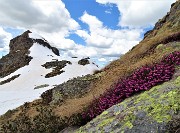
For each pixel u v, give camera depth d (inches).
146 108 478.3
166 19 2456.9
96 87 1523.1
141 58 1520.7
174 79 601.9
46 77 3481.8
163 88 530.6
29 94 2623.0
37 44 5639.8
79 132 564.1
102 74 1755.7
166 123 425.4
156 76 633.6
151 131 426.9
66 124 736.3
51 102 1673.2
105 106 676.1
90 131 531.8
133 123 463.5
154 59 1182.3
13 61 5049.2
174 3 2556.6
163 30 2069.4
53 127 735.1
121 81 770.8
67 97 1627.7
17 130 751.1
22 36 5974.4
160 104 468.4
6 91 3031.5
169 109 446.9
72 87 1702.8
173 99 465.4
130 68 1325.0
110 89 776.9
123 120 486.9
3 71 4576.8
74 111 1003.9
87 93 1525.6
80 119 706.8
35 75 3671.3
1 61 5329.7
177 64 692.1
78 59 4089.6
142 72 699.4
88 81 1690.5
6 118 1766.7
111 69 1796.3
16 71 4133.9
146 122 447.8
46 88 2861.7
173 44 1311.5
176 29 1809.8
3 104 2265.0
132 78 706.2
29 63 4409.5
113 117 528.4
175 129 411.2
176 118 425.7
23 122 775.7
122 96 655.1
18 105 2121.1
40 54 5103.3
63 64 3863.2
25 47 5477.4
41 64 4271.7
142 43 1936.5
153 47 1544.0
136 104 519.8
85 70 3599.9
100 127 517.3
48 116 783.1
